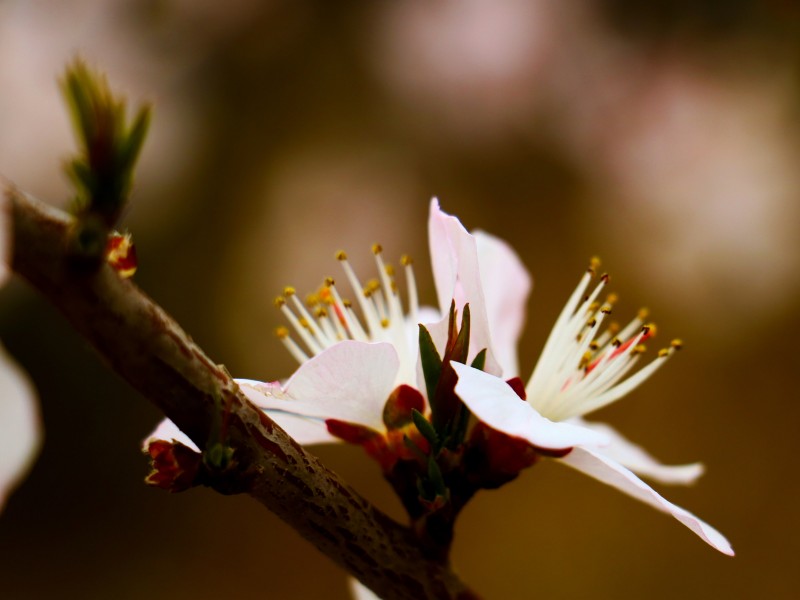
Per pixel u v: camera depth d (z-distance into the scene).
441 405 0.21
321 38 0.50
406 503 0.21
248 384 0.21
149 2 0.48
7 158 0.46
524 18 0.48
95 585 0.58
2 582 0.58
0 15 0.47
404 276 0.50
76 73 0.19
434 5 0.49
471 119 0.49
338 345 0.21
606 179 0.49
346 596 0.56
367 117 0.50
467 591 0.21
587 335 0.23
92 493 0.60
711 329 0.52
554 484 0.54
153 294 0.54
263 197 0.51
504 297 0.24
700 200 0.48
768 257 0.48
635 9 0.48
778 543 0.52
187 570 0.58
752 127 0.48
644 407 0.55
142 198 0.51
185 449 0.20
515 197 0.51
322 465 0.21
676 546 0.53
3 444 0.18
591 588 0.52
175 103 0.49
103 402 0.62
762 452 0.53
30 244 0.19
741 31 0.48
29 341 0.60
